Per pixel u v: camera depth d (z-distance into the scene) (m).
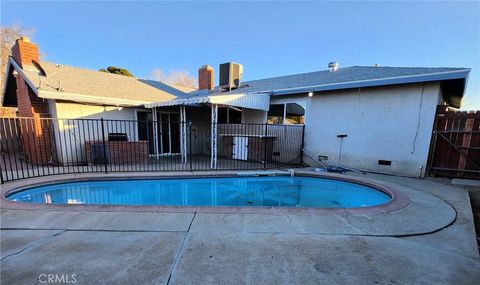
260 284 2.02
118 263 2.29
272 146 9.37
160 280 2.05
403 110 6.95
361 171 7.55
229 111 11.28
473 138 6.16
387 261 2.41
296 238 2.88
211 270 2.20
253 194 6.38
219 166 8.26
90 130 8.95
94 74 11.05
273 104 10.11
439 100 6.70
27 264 2.26
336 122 8.27
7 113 15.30
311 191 6.68
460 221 3.53
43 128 8.05
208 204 5.54
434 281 2.10
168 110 11.07
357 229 3.16
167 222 3.30
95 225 3.17
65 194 5.82
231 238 2.86
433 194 4.93
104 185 6.17
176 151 11.61
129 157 8.42
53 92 7.55
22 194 5.07
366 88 7.57
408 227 3.24
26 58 8.23
